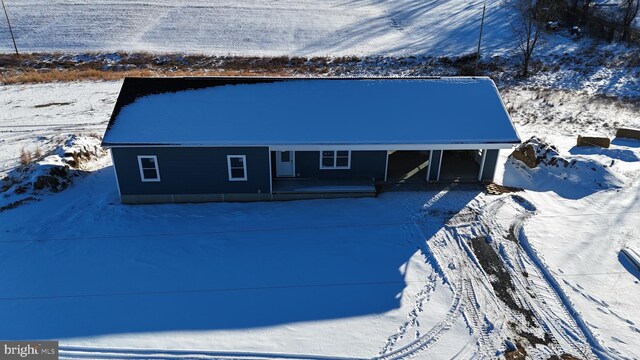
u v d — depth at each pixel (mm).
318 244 16438
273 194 18688
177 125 17844
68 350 12352
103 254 15812
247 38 44438
